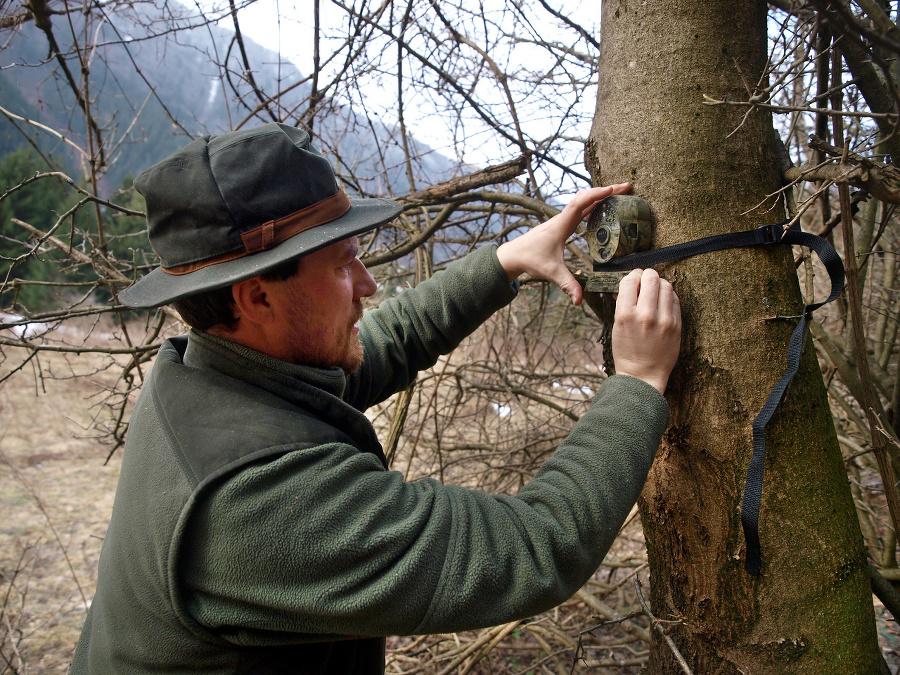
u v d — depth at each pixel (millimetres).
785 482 986
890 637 2514
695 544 1057
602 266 1103
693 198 1017
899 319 2066
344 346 957
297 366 890
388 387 1273
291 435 801
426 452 3920
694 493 1048
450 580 744
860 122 1353
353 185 2352
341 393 983
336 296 904
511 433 3514
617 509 811
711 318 1006
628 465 831
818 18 977
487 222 2225
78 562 3984
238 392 860
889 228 2242
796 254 2271
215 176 803
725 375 1003
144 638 847
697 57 1022
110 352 2061
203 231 812
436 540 761
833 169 956
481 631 2855
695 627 1069
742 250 1004
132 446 904
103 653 921
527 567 765
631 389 901
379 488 792
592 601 2354
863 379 1101
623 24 1088
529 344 3414
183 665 832
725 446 1009
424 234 2062
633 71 1067
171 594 775
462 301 1258
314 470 769
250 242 806
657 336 946
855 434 2465
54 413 6676
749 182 1020
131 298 884
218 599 778
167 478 801
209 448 789
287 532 737
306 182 844
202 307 865
